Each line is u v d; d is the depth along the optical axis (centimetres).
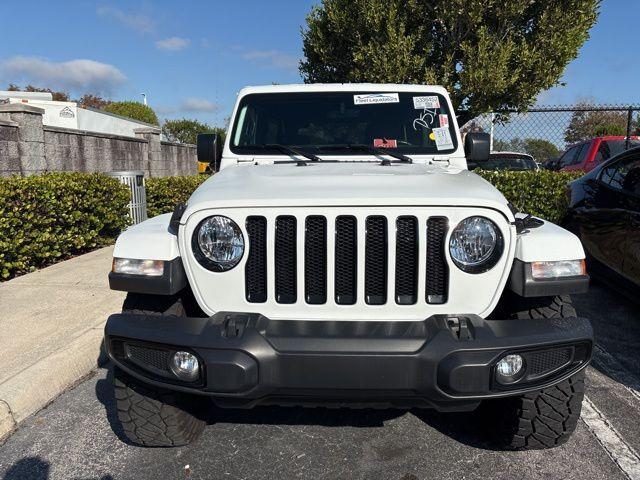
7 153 700
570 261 231
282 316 233
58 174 655
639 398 330
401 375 211
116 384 255
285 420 310
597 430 293
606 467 260
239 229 229
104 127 1761
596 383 351
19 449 281
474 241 225
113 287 239
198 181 1031
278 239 231
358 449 279
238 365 211
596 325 461
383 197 224
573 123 1330
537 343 214
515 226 230
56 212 611
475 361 209
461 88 1010
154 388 254
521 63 994
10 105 718
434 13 984
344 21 1022
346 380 212
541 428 253
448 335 213
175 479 255
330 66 1116
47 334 393
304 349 212
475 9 941
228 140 370
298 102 378
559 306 245
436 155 354
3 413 296
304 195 229
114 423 307
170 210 933
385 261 228
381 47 991
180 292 258
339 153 352
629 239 440
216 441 288
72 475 259
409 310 229
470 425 302
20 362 347
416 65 977
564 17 984
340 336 215
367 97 377
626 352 403
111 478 256
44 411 321
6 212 539
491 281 228
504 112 1080
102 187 695
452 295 228
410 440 287
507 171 779
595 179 534
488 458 269
